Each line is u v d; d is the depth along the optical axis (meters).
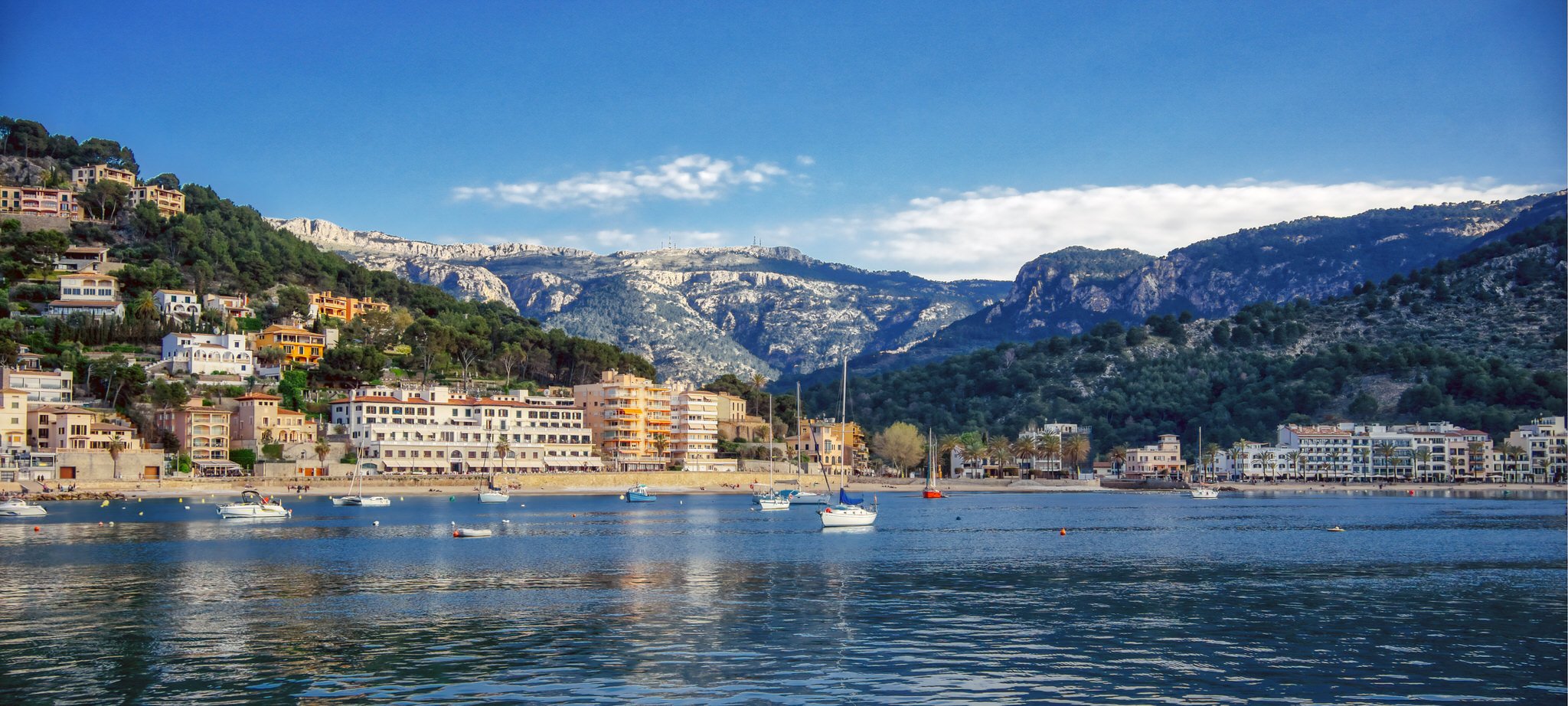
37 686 70.19
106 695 68.06
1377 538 175.12
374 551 148.88
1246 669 74.94
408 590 109.69
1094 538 173.50
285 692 68.69
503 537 173.12
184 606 99.88
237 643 82.81
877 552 148.50
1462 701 67.62
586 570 126.62
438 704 65.94
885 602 102.12
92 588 110.94
